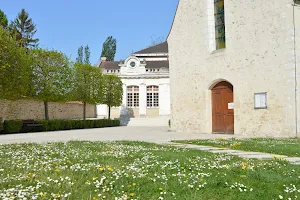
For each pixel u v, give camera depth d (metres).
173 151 8.59
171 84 20.55
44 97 23.42
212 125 17.78
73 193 3.97
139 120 35.97
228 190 4.30
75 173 5.19
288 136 13.73
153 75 39.78
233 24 16.33
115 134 17.86
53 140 13.50
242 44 15.82
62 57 25.02
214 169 5.78
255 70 15.19
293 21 13.88
